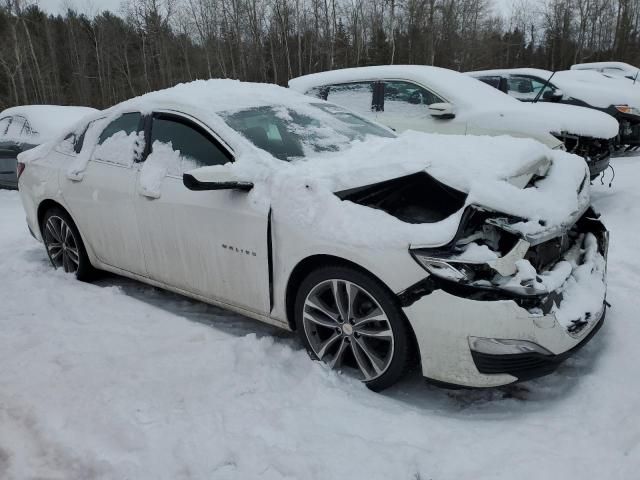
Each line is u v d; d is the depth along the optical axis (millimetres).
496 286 2428
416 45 37344
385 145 3434
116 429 2541
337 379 2895
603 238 3236
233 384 2895
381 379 2770
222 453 2369
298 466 2277
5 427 2596
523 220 2541
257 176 3094
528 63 49625
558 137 6090
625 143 9539
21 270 4805
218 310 3910
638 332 3188
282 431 2500
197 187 2902
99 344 3363
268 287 3086
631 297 3729
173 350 3273
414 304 2527
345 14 37250
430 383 2637
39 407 2732
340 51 37125
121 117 4035
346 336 2877
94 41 47812
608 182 7227
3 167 8625
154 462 2336
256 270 3111
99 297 4109
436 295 2477
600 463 2219
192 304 4035
